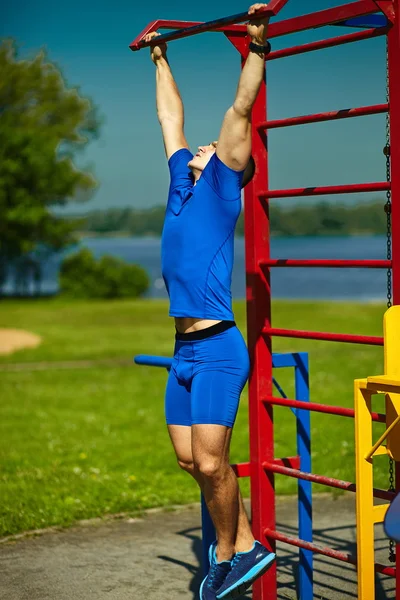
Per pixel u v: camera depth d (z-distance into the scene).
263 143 4.83
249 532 4.33
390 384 3.72
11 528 6.71
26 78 50.16
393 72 4.05
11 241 48.56
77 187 48.91
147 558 6.03
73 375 16.86
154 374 16.86
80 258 50.06
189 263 4.20
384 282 73.56
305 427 5.02
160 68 5.00
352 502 7.46
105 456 9.77
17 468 9.13
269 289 4.87
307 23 4.43
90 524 6.92
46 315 33.03
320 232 187.50
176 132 4.86
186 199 4.41
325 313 29.08
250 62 4.04
